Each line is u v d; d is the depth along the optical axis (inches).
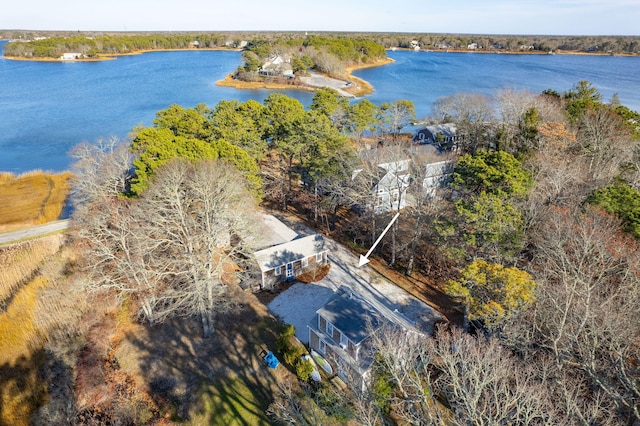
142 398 976.3
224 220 1222.9
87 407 981.8
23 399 1010.1
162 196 1128.8
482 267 971.9
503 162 1275.8
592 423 631.2
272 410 818.8
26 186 2063.2
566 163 1489.9
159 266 1190.9
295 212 1877.5
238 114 1939.0
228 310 1202.0
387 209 1754.4
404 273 1443.2
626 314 796.0
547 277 989.8
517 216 1122.7
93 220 1210.0
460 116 2637.8
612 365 741.3
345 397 821.9
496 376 599.8
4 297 1279.5
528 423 560.4
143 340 1135.6
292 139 1764.3
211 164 1298.0
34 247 1483.8
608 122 1804.9
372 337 869.2
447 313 1238.3
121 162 1705.2
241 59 7632.9
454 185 1344.7
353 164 1644.9
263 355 1063.6
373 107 2770.7
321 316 1017.5
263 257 1343.5
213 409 931.3
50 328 1182.3
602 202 1147.9
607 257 940.6
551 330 794.8
